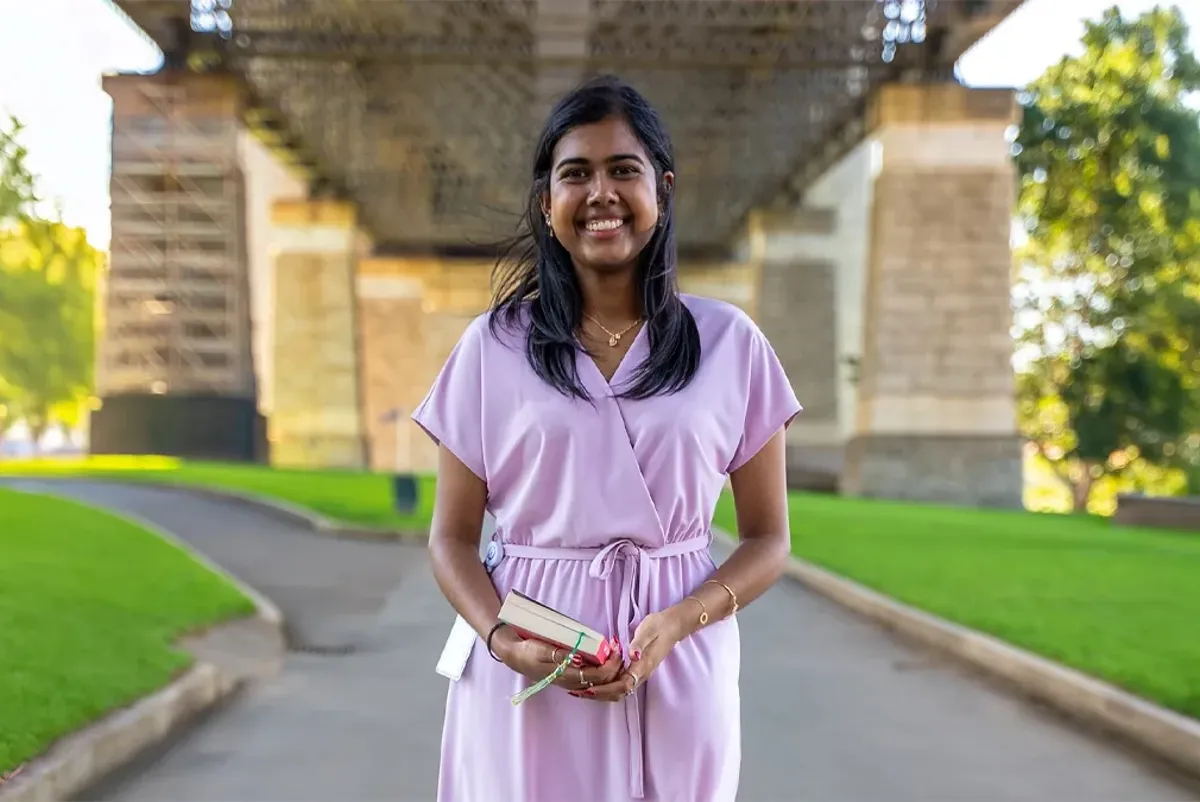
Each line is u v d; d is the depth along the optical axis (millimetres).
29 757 5453
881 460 36125
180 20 37188
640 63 36188
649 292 2176
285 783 5828
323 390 49219
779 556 2275
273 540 19516
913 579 13445
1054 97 47375
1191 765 6156
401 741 6734
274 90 40594
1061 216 47625
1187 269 45281
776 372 2268
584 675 1979
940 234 36656
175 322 39531
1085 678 7660
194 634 9422
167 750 6430
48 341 58062
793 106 41031
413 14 35812
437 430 2250
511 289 2291
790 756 6445
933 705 7777
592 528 2141
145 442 39562
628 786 2131
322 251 49812
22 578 10711
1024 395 49594
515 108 42812
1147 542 18859
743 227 59406
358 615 12023
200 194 38812
